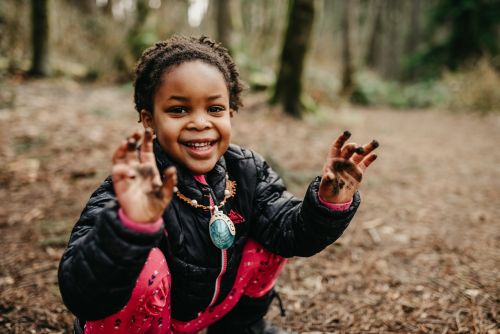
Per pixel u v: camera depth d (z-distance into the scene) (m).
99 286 1.00
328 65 16.48
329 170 1.16
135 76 1.33
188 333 1.43
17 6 8.69
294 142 5.34
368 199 3.56
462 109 10.38
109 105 6.40
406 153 5.44
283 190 1.47
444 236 2.85
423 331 1.85
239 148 1.45
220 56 1.33
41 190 3.30
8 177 3.46
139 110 1.36
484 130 7.56
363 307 2.03
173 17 11.83
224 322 1.59
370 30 22.48
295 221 1.31
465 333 1.83
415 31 23.11
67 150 4.13
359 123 7.72
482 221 3.15
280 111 7.02
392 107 12.10
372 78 15.79
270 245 1.39
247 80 9.27
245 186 1.39
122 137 4.69
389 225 3.01
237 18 10.61
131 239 0.97
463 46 14.98
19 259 2.36
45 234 2.65
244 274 1.42
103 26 9.97
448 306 2.03
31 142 4.21
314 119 7.11
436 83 13.16
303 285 2.22
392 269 2.39
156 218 0.99
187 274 1.26
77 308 1.04
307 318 1.96
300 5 6.97
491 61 12.91
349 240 2.75
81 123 5.06
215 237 1.26
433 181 4.19
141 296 1.15
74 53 9.70
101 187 1.27
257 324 1.64
